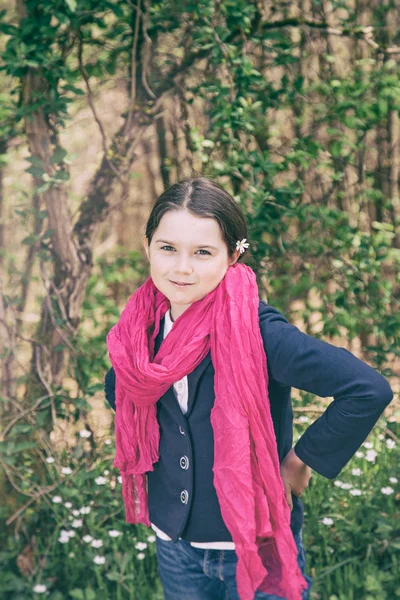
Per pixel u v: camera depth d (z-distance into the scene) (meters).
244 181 3.23
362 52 3.38
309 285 3.44
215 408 1.58
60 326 3.07
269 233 3.33
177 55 3.20
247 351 1.55
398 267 3.56
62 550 2.98
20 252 3.13
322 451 1.55
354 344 3.71
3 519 2.96
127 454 1.81
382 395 1.47
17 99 2.99
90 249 3.15
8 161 3.03
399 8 3.40
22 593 2.83
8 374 3.01
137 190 3.90
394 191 3.55
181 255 1.57
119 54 3.13
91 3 2.87
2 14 2.81
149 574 2.88
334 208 3.48
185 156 3.38
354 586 2.81
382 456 3.32
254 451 1.59
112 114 3.24
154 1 3.10
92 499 3.07
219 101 3.12
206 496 1.64
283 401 1.67
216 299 1.63
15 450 2.90
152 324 1.78
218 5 3.10
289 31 3.38
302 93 3.27
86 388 3.07
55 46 2.97
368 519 3.04
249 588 1.57
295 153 3.27
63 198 3.05
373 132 3.51
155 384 1.61
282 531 1.59
